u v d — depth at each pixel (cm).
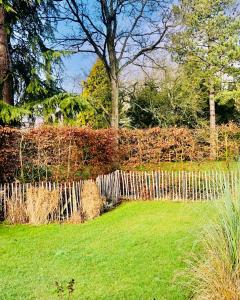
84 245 911
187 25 2653
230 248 485
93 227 1103
